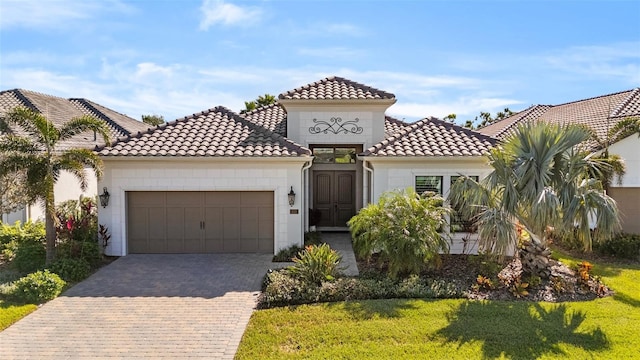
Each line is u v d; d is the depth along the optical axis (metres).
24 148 12.49
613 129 16.56
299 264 11.47
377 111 17.88
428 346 7.69
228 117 17.47
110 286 11.59
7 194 14.77
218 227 15.27
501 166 10.99
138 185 14.81
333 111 17.92
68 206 18.92
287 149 15.02
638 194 18.12
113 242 14.88
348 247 16.17
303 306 9.80
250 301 10.42
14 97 24.77
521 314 9.12
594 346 7.66
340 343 7.91
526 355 7.35
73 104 29.81
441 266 12.52
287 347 7.80
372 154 14.70
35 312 9.67
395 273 11.31
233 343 8.14
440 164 14.87
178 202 15.16
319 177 19.16
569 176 10.57
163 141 15.31
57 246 13.27
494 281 10.95
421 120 17.48
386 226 11.48
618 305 9.71
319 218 18.80
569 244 15.89
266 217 15.30
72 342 8.19
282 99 17.47
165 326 8.93
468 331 8.27
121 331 8.69
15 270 12.43
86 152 13.08
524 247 11.44
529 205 10.57
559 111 26.09
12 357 7.59
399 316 9.07
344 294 10.28
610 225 10.08
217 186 14.94
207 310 9.84
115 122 29.39
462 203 12.38
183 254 15.14
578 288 10.73
